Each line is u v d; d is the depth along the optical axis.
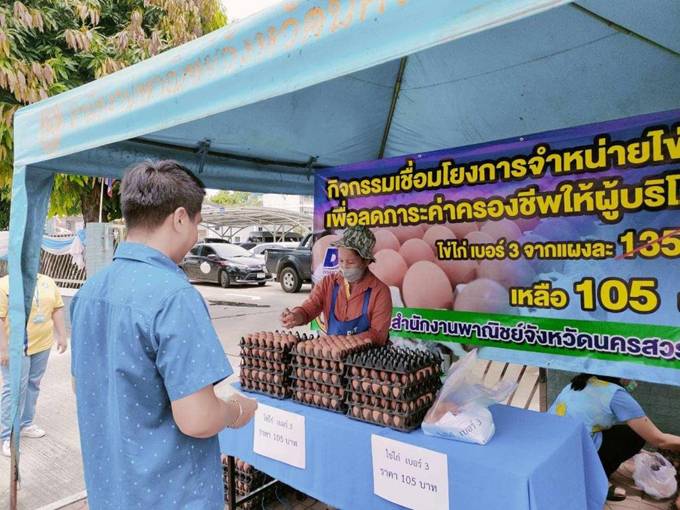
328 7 1.40
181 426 1.17
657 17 2.16
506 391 1.67
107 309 1.26
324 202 3.79
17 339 2.80
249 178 4.10
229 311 10.07
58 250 11.02
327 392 1.89
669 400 2.99
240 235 30.12
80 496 3.04
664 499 2.64
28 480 3.26
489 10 1.08
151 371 1.19
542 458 1.44
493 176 2.94
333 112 3.24
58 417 4.38
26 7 6.26
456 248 3.12
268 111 2.99
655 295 2.42
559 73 2.77
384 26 1.28
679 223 2.34
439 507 1.50
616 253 2.53
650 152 2.41
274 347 2.05
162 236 1.29
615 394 2.42
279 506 2.77
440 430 1.58
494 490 1.38
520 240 2.85
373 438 1.65
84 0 7.06
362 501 1.70
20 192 2.76
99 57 6.93
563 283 2.71
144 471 1.20
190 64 1.81
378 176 3.47
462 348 3.10
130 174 1.29
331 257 3.76
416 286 3.30
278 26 1.53
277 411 1.96
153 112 1.98
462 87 3.10
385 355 1.78
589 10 2.22
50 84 6.21
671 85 2.67
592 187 2.59
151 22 8.18
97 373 1.29
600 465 1.80
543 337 2.79
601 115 3.05
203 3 8.73
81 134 2.35
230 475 2.48
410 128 3.70
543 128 3.32
